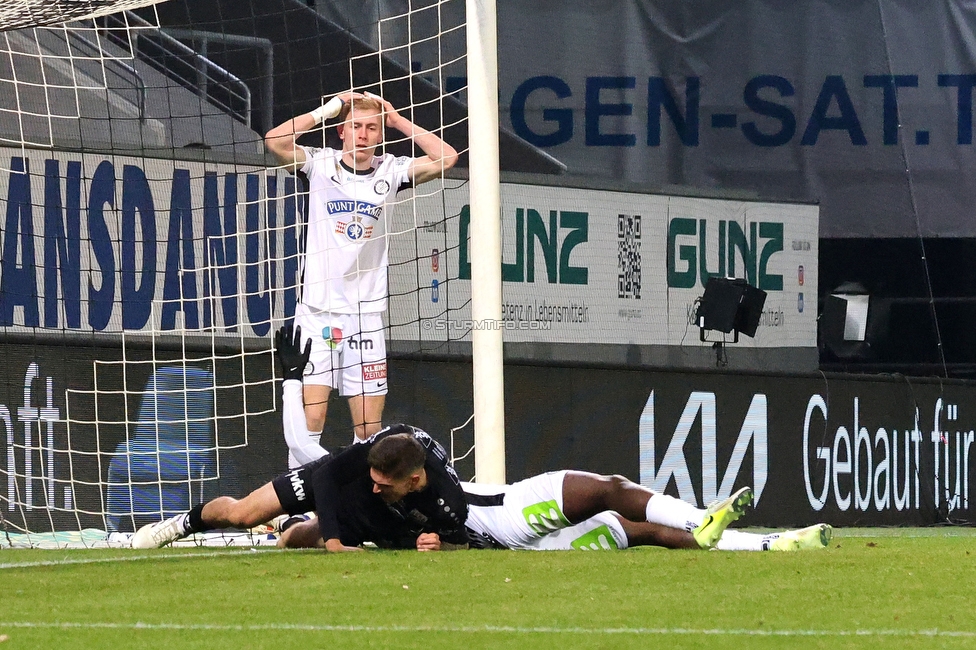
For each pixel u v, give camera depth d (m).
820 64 35.47
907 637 10.96
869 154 35.47
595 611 12.28
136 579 14.73
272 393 26.36
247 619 11.78
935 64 36.16
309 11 34.88
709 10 35.41
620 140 35.44
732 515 17.09
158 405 25.47
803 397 30.78
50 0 20.06
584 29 35.47
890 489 32.09
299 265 26.80
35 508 24.27
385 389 25.94
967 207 36.09
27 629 11.23
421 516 17.69
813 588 13.94
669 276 31.00
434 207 28.09
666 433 29.17
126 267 25.66
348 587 13.91
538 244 29.05
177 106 33.00
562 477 17.69
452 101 35.06
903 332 36.19
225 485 25.81
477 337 22.69
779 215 32.81
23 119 29.83
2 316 24.44
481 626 11.39
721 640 10.73
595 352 29.73
